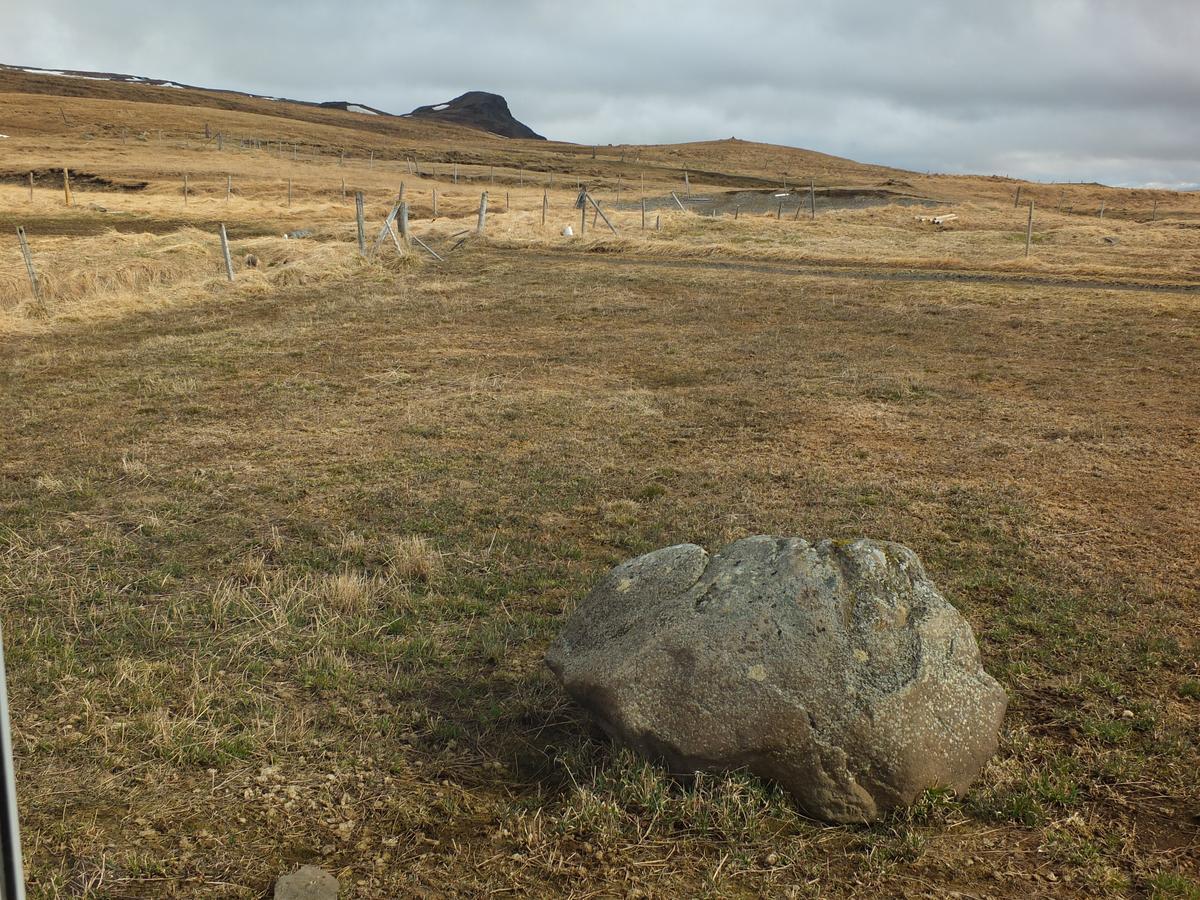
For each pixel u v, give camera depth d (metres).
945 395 11.74
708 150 153.50
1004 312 18.62
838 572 4.04
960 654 3.97
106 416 10.83
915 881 3.31
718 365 13.67
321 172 85.19
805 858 3.44
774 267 27.41
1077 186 90.50
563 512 7.56
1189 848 3.50
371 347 15.38
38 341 16.16
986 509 7.54
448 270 26.22
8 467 8.77
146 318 18.55
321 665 4.97
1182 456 9.04
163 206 52.53
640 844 3.52
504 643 5.28
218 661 4.99
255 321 18.27
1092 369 13.38
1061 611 5.67
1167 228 42.84
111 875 3.32
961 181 104.12
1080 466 8.77
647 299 20.62
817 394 11.80
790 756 3.64
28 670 4.86
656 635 3.97
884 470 8.66
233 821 3.66
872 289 21.89
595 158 130.12
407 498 7.90
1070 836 3.55
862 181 106.81
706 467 8.76
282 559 6.57
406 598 5.83
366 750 4.19
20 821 3.62
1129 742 4.23
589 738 4.27
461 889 3.29
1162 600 5.87
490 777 4.03
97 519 7.33
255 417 10.80
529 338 16.16
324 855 3.48
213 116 138.50
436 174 91.56
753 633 3.85
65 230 39.38
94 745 4.15
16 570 6.26
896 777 3.61
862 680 3.72
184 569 6.36
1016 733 4.29
